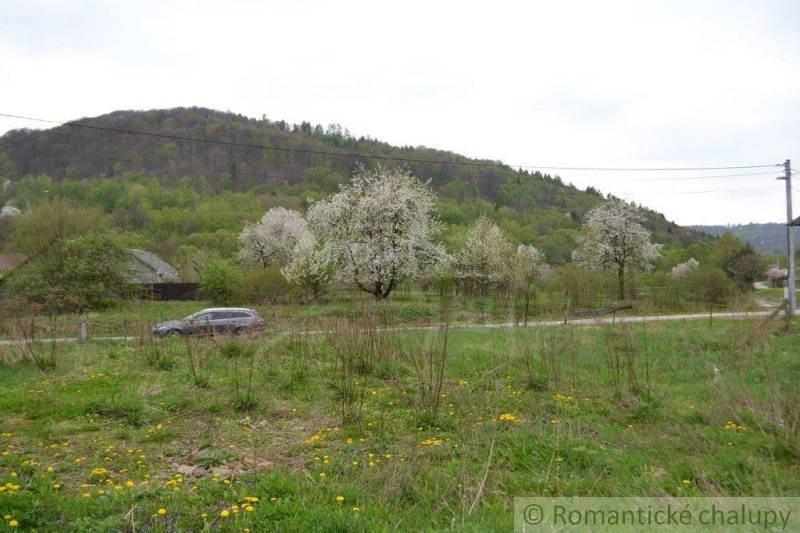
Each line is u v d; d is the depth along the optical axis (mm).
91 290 25516
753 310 27609
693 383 10359
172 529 4309
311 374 10508
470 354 12383
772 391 7555
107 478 5547
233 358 12156
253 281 30219
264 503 4695
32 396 8766
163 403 8461
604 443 6551
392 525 4363
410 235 28969
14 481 5156
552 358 10648
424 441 6738
